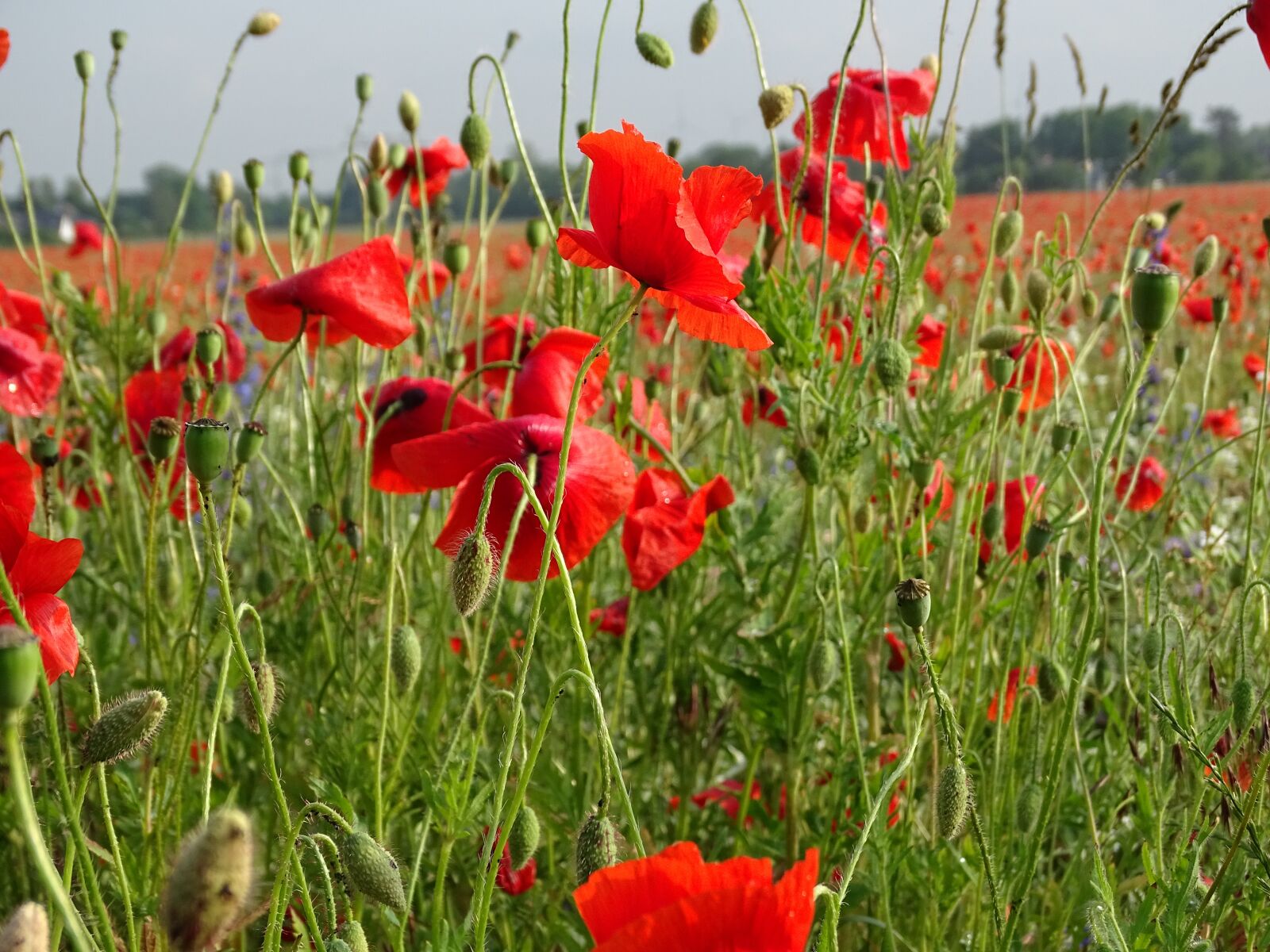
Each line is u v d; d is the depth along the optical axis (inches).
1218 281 407.5
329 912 66.6
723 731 132.7
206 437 66.3
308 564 130.6
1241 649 93.1
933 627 128.7
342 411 146.5
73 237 269.6
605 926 54.4
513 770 107.7
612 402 144.0
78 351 171.0
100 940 75.9
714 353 149.5
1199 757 87.1
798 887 51.4
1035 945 116.6
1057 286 133.7
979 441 161.8
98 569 160.7
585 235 84.6
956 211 757.3
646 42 125.0
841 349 159.2
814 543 122.9
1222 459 219.3
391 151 168.4
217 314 227.9
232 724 135.0
